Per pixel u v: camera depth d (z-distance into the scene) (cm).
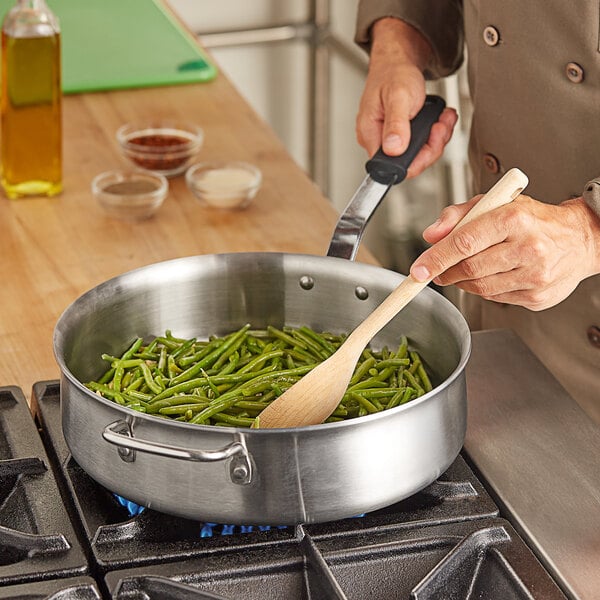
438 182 337
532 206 131
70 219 205
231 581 108
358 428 108
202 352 140
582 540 117
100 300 134
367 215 153
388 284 139
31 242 196
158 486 111
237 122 245
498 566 111
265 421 121
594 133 167
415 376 136
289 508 109
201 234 201
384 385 134
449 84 290
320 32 380
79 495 121
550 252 126
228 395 129
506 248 124
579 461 132
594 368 183
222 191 205
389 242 380
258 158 230
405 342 140
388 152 164
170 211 210
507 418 140
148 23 286
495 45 177
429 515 118
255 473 107
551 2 164
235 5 373
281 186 220
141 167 222
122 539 113
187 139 229
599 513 122
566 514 122
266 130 243
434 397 113
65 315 126
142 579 106
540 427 138
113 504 121
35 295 179
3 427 133
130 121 242
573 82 166
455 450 120
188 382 133
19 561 111
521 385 148
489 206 122
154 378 137
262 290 145
